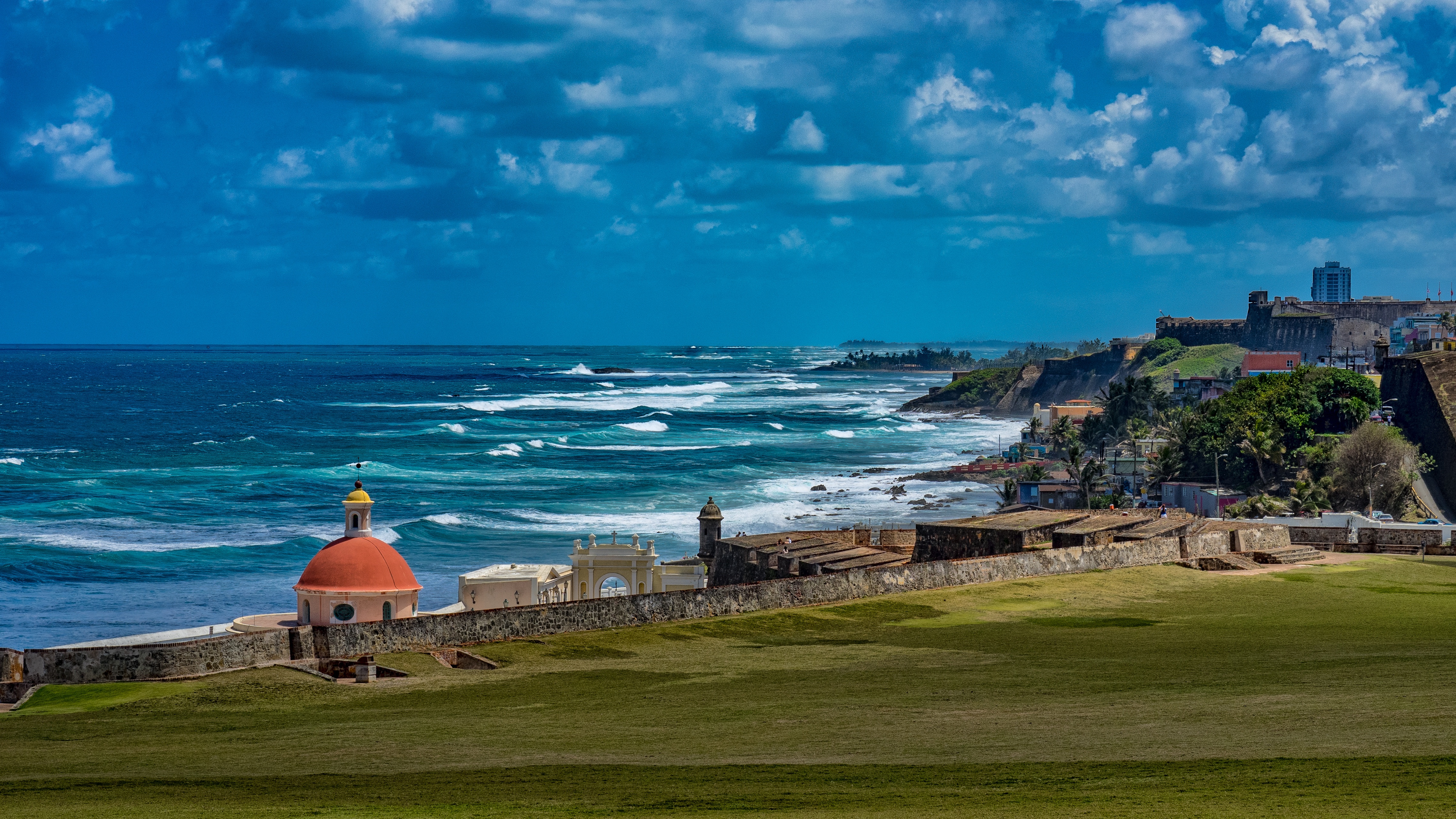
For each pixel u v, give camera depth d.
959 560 55.31
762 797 22.05
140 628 72.25
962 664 37.81
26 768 26.03
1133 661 37.44
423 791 23.30
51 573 87.88
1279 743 23.98
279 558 94.44
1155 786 21.16
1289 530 65.56
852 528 95.50
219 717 31.14
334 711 31.78
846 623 45.34
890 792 21.97
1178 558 59.09
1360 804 19.12
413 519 113.50
